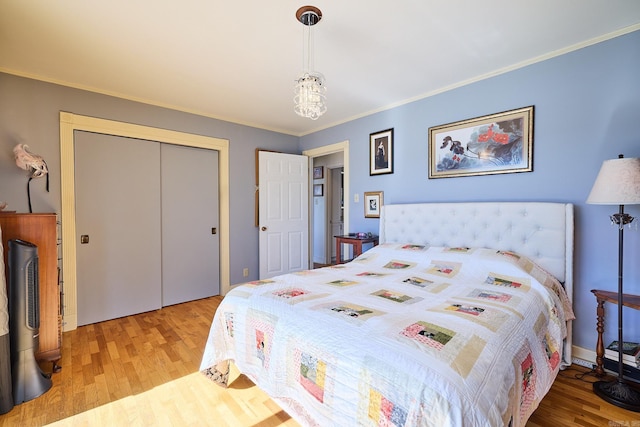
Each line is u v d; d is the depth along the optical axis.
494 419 0.88
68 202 2.70
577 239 2.13
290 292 1.71
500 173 2.49
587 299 2.09
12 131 2.44
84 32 1.90
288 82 2.68
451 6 1.68
